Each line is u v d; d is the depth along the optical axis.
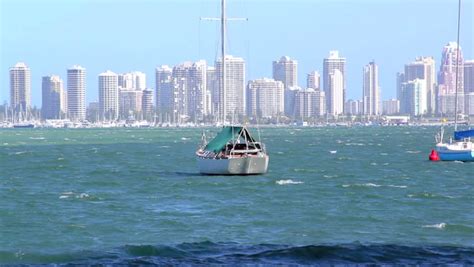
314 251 108.94
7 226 132.88
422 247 112.69
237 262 103.88
